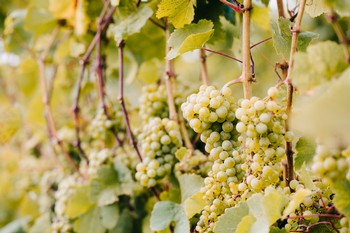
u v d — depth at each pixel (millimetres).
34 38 1462
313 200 772
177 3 866
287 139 760
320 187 779
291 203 706
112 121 1190
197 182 950
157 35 1159
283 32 853
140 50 1249
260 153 764
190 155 993
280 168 790
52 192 1361
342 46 672
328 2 671
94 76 1346
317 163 675
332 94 621
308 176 776
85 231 1154
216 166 810
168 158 1004
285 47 839
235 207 771
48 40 1474
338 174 670
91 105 1439
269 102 741
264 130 735
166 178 1048
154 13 1063
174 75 1102
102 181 1109
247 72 799
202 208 853
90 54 1322
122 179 1110
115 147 1186
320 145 673
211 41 1052
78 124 1291
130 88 1321
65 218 1198
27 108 1738
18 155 1880
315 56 677
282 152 758
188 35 869
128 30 1031
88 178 1190
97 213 1156
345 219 715
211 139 807
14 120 1757
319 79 672
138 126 1243
